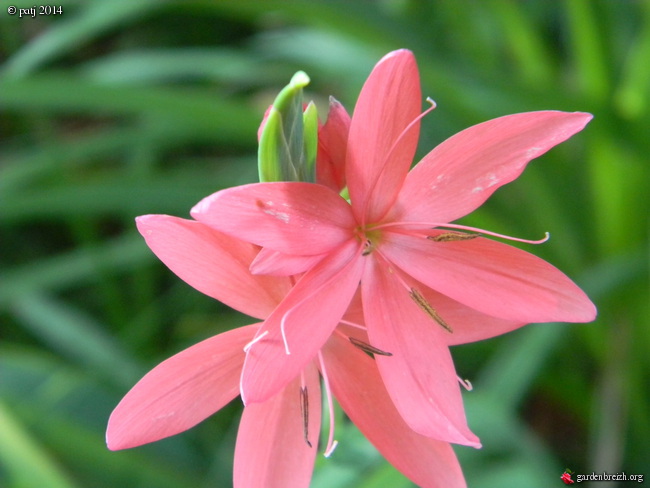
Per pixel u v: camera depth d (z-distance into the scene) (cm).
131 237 37
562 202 34
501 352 31
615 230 35
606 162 33
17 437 25
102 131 47
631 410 32
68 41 30
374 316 19
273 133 18
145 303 39
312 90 44
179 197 33
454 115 31
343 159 20
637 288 31
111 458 26
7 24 39
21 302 35
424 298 19
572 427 37
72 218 37
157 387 19
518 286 19
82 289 43
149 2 29
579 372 36
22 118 45
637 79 32
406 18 31
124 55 46
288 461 20
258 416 20
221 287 20
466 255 19
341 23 29
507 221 35
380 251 20
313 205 19
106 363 31
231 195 18
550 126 19
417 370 19
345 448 22
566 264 36
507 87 30
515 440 24
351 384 20
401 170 19
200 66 37
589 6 31
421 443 20
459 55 32
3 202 31
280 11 30
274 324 18
